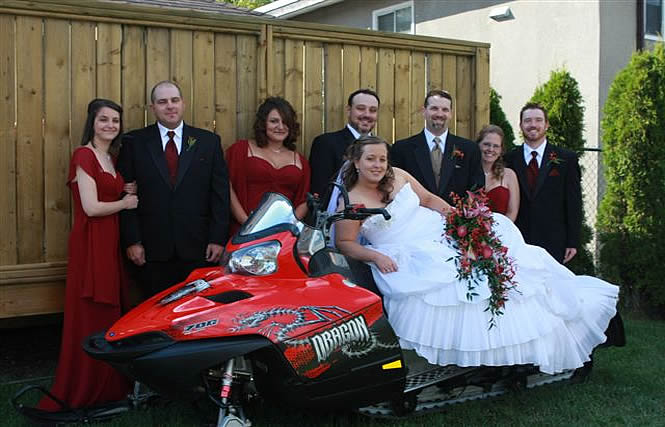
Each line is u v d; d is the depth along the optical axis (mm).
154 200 4676
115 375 4453
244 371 3635
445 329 3965
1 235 4703
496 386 4582
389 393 3768
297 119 5680
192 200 4742
